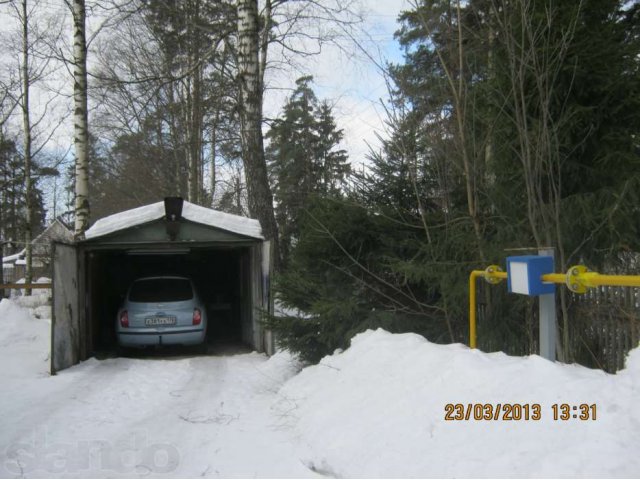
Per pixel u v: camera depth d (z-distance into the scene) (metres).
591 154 5.94
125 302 10.34
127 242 9.57
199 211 10.27
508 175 5.96
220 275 15.38
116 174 28.06
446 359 4.62
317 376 6.16
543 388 3.60
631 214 5.22
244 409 6.10
